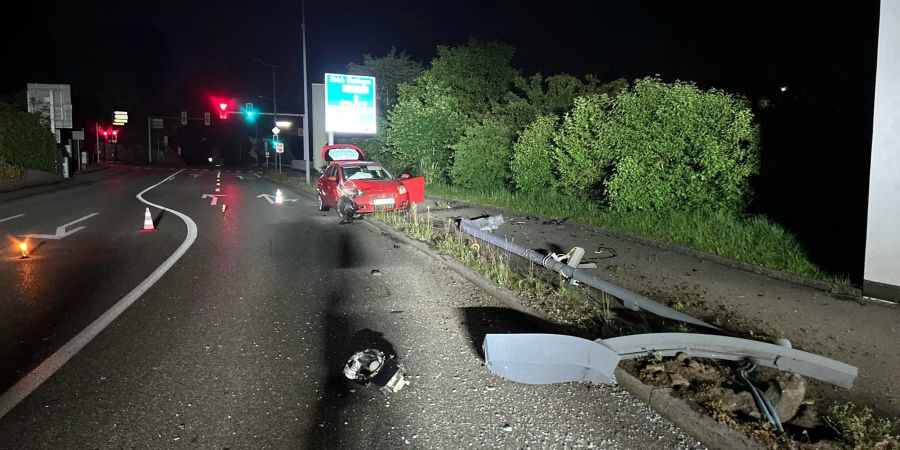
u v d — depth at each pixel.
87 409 4.17
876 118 5.89
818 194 8.80
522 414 4.09
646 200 10.41
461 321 6.16
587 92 17.16
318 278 8.18
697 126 9.38
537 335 4.52
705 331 5.29
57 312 6.49
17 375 4.76
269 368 4.91
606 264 8.23
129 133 78.31
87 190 26.59
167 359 5.10
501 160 17.42
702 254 8.34
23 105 36.88
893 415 3.88
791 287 6.75
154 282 7.92
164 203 20.03
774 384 3.98
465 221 11.48
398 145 22.03
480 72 23.62
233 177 41.12
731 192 9.16
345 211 14.62
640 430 3.86
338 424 3.96
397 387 4.50
